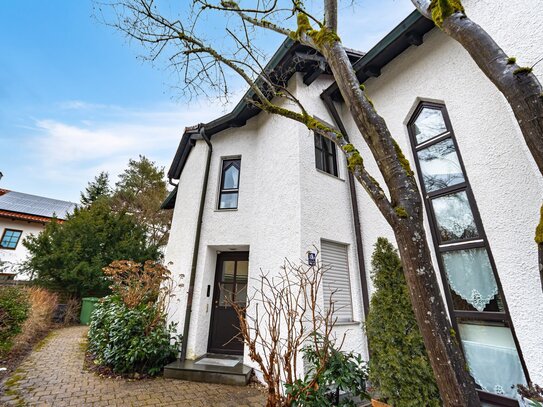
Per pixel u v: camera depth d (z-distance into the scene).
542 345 2.72
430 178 4.27
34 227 16.48
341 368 3.04
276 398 2.79
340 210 5.38
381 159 1.88
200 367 4.66
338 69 2.26
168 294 5.96
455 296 3.65
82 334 8.16
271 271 4.95
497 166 3.38
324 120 5.91
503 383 3.05
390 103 5.00
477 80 3.77
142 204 17.23
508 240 3.14
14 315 5.42
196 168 7.18
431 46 4.48
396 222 1.68
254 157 6.76
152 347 4.74
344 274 5.06
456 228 3.80
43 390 3.79
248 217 6.11
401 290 3.10
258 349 4.69
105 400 3.54
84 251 10.64
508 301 3.04
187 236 6.44
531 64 2.91
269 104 3.45
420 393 2.59
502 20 3.28
